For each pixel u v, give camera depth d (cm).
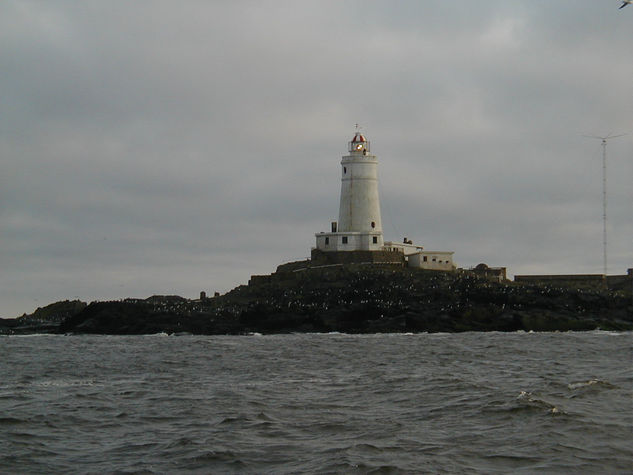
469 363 7762
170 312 14875
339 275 16700
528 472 3388
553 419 4347
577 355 8619
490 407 4728
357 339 11675
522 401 4812
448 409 4759
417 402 5062
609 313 14725
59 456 3709
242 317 14650
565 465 3472
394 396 5331
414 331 13762
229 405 4994
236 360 8281
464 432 4122
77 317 15562
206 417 4600
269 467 3491
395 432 4141
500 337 11856
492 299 14762
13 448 3859
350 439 3984
